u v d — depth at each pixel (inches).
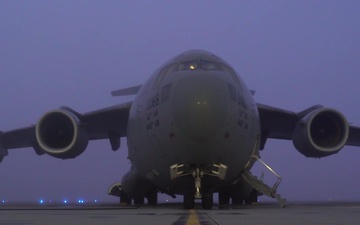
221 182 938.7
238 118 896.3
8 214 629.9
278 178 971.3
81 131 1111.6
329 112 1093.1
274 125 1310.3
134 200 1321.4
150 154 971.9
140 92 1085.8
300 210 745.0
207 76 890.7
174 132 866.1
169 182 980.6
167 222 431.8
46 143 1101.7
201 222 430.3
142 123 993.5
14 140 1362.0
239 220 461.4
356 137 1369.3
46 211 753.0
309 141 1086.4
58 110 1090.1
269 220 460.8
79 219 490.6
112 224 409.1
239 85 969.5
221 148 867.4
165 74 971.9
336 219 479.8
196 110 836.0
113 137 1343.5
